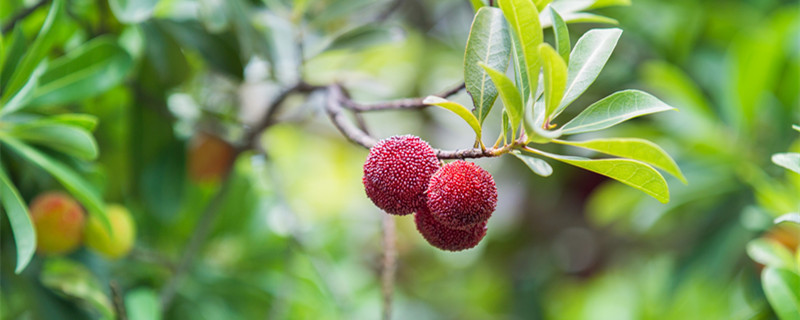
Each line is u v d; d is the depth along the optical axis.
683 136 0.77
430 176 0.51
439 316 1.07
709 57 0.86
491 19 0.52
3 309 0.66
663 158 0.48
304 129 1.06
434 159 0.51
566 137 0.85
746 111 0.75
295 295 0.72
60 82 0.61
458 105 0.49
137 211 0.71
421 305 1.07
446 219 0.50
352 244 0.98
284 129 1.05
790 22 0.73
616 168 0.49
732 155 0.75
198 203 0.73
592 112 0.51
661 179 0.49
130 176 0.69
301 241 0.70
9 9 0.66
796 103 0.76
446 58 1.05
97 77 0.62
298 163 1.10
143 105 0.68
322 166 1.16
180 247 0.71
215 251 0.72
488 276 1.11
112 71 0.62
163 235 0.71
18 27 0.60
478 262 1.11
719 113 0.83
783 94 0.76
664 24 0.88
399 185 0.51
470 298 1.11
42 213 0.63
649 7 0.88
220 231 0.72
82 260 0.66
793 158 0.54
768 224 0.69
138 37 0.68
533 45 0.49
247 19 0.65
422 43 1.05
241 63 0.68
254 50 0.65
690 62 0.87
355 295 0.91
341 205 1.14
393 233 0.61
